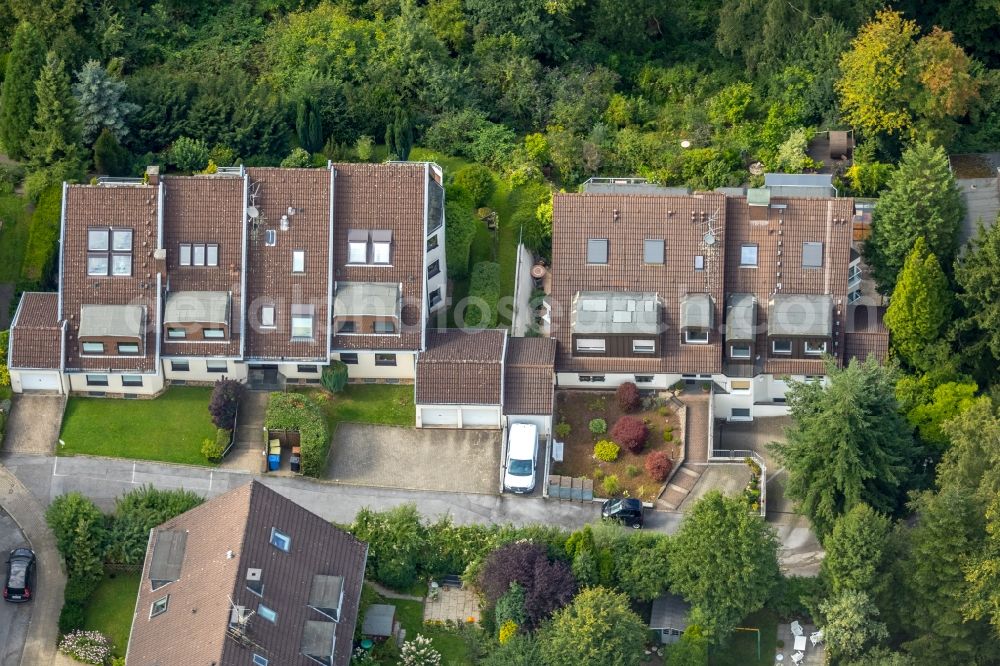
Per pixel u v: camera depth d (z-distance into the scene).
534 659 127.44
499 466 142.25
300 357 143.88
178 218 144.62
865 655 132.12
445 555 136.00
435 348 144.88
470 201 154.12
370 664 128.50
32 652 131.00
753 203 146.50
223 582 123.44
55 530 134.12
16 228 151.25
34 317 143.75
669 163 158.75
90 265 143.88
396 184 145.50
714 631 131.62
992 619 129.38
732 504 131.75
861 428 136.88
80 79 155.75
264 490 128.25
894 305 146.00
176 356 143.50
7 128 153.88
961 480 135.00
